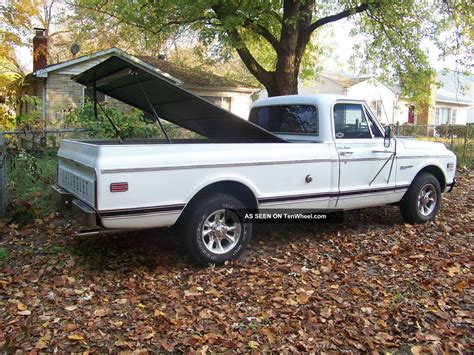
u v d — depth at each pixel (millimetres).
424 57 15367
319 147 5484
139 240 5609
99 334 3428
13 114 10203
